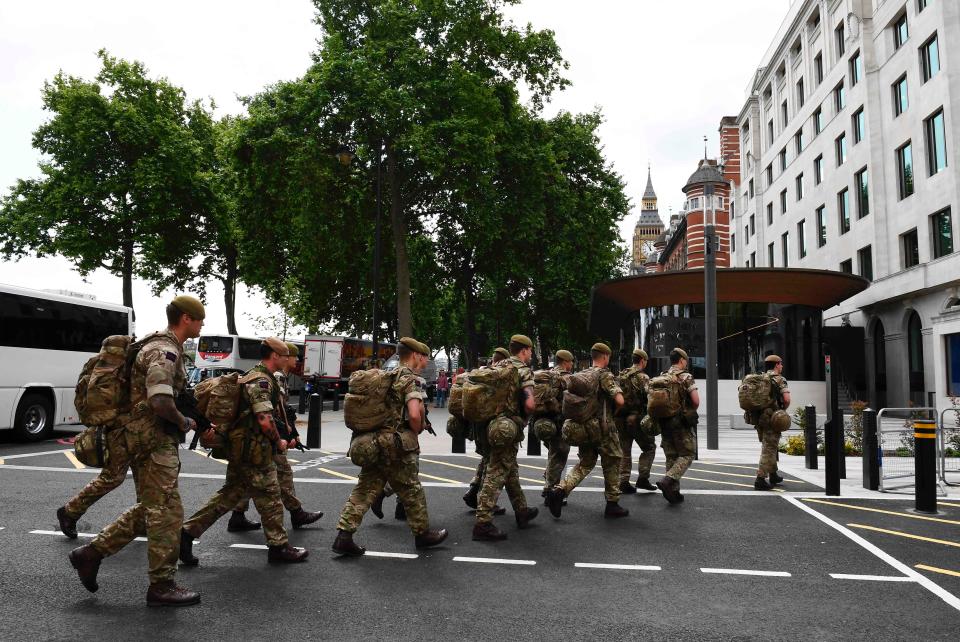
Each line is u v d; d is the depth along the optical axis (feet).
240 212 95.25
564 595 14.85
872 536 20.53
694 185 128.36
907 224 85.61
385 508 24.34
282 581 15.66
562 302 117.70
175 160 97.86
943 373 72.02
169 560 13.97
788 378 68.69
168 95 105.19
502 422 19.60
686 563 17.44
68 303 49.14
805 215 120.06
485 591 15.07
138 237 97.81
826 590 15.37
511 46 86.43
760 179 148.36
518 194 89.20
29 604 13.93
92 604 13.97
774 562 17.62
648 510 24.23
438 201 88.74
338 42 78.54
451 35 83.05
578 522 22.21
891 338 89.40
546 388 24.90
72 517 19.10
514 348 20.68
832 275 66.59
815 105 115.34
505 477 20.06
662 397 25.39
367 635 12.46
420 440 49.21
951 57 75.82
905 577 16.37
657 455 42.34
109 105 96.27
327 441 48.39
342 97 78.23
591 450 22.84
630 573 16.55
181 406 14.52
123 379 13.98
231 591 14.92
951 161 75.25
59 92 99.81
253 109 80.18
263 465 16.97
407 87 78.89
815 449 35.58
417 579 15.89
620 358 84.12
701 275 67.51
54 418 47.52
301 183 78.33
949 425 33.35
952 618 13.64
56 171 96.73
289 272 109.19
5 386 43.93
